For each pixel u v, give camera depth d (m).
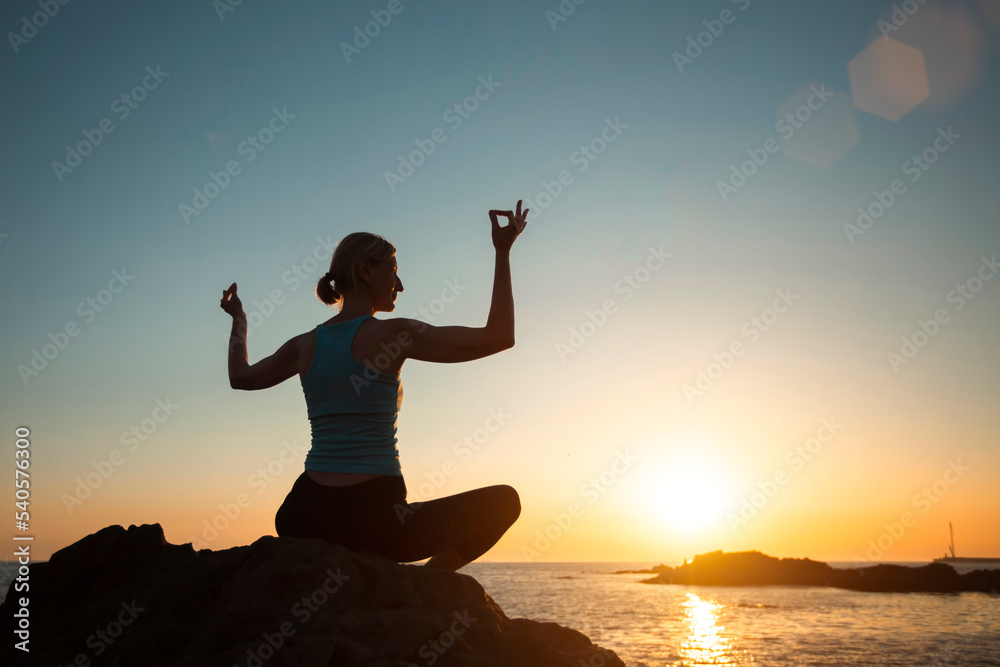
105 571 3.17
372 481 2.66
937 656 34.25
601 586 122.25
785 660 33.12
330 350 2.70
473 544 2.84
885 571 101.50
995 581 90.75
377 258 2.89
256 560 2.48
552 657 2.61
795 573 120.94
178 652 2.34
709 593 96.69
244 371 3.01
